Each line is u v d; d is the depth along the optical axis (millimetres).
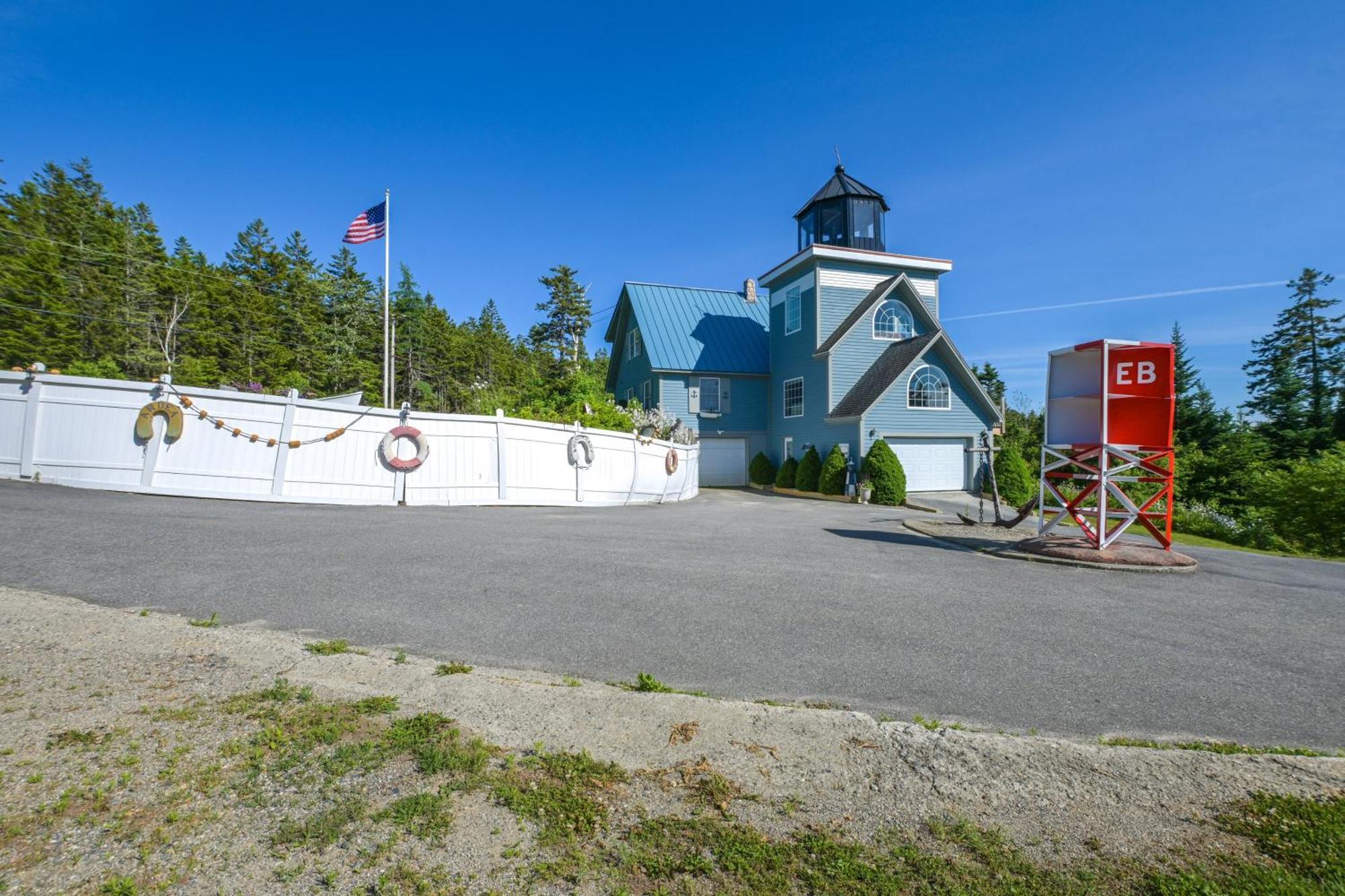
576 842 2367
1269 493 19344
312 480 10680
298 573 6051
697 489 24438
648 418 21516
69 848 2156
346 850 2244
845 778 2918
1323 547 17078
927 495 22641
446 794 2594
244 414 10219
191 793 2492
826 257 26281
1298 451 36906
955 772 3002
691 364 29359
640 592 6277
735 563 8023
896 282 25016
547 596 5938
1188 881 2289
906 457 23375
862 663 4641
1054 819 2666
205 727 2986
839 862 2326
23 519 7012
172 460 9750
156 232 46500
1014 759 3156
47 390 9391
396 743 2951
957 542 10781
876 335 25703
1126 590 7477
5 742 2729
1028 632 5594
